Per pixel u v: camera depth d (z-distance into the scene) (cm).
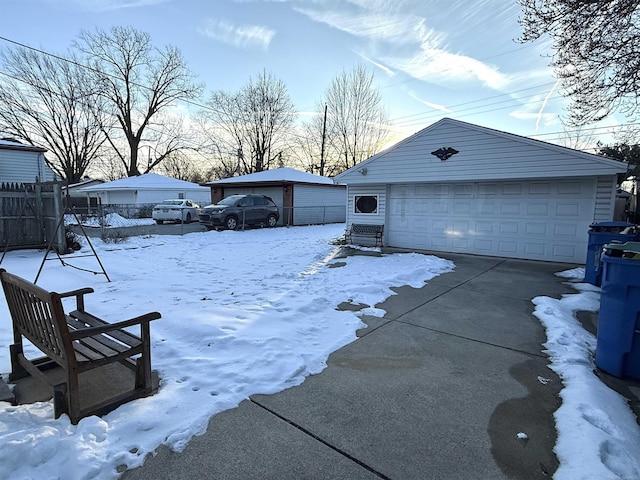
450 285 655
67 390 230
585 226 852
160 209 1970
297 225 1945
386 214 1177
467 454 213
